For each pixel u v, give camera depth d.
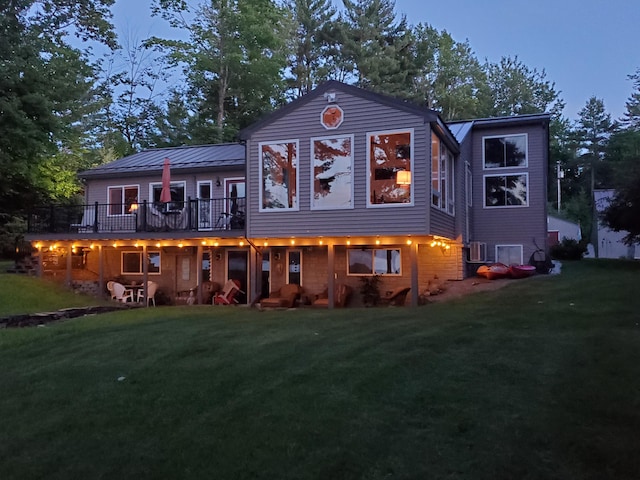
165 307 15.16
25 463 4.42
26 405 5.85
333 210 13.95
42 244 19.14
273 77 35.25
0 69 17.20
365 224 13.63
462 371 6.05
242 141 15.60
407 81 41.75
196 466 4.19
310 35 42.56
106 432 4.98
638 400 4.88
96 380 6.65
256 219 14.86
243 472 4.04
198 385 6.16
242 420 5.01
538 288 12.47
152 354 7.82
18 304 14.59
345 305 15.94
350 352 7.20
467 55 49.12
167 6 32.84
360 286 16.47
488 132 19.33
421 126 13.13
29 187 24.48
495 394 5.25
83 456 4.50
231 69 34.16
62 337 9.62
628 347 6.54
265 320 10.90
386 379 5.89
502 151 19.16
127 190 20.09
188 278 19.20
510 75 53.81
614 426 4.40
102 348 8.43
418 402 5.16
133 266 19.97
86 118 29.20
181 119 35.38
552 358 6.35
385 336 8.16
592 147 56.81
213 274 18.75
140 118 35.34
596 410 4.71
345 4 43.19
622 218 19.42
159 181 19.55
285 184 14.53
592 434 4.27
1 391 6.41
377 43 41.19
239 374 6.45
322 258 17.08
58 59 20.89
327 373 6.25
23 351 8.65
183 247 19.16
